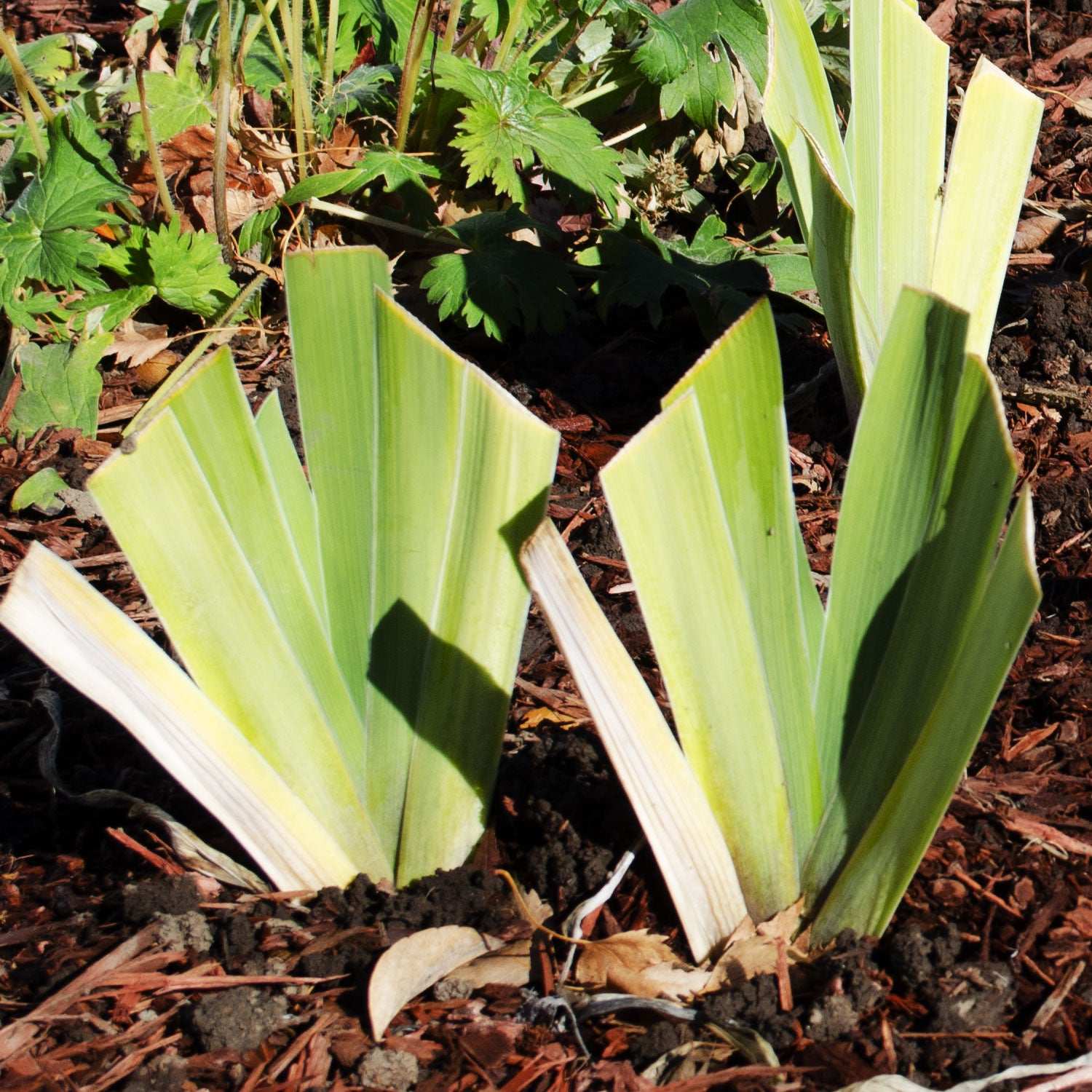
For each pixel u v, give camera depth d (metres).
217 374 0.94
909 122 1.14
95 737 1.08
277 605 0.97
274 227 1.37
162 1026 0.96
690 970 0.96
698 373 0.91
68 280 1.24
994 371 1.26
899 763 0.95
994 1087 0.92
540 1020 0.96
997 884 0.99
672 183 1.44
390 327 0.94
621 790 1.01
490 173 1.28
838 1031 0.94
